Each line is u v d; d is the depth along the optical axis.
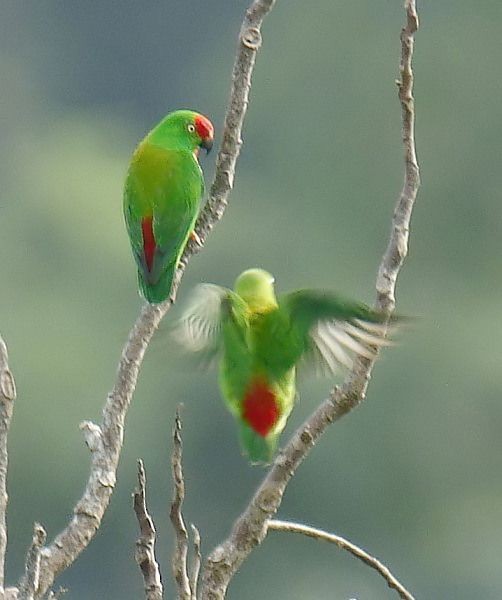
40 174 23.75
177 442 4.85
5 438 4.77
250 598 17.62
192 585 4.88
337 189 23.14
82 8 28.31
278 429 5.16
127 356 5.23
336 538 5.39
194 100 27.59
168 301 6.09
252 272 5.28
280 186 23.34
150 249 7.00
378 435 18.31
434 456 18.28
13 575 17.88
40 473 18.16
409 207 5.27
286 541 17.59
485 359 19.05
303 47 24.53
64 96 28.02
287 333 5.10
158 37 28.14
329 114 23.94
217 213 6.01
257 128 24.12
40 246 22.02
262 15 5.70
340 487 17.97
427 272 21.66
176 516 4.86
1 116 27.48
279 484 5.22
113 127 27.20
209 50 27.89
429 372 18.62
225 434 17.84
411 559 18.22
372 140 23.52
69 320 20.78
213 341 5.17
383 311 5.14
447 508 18.31
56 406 18.59
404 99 5.31
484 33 23.73
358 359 5.16
